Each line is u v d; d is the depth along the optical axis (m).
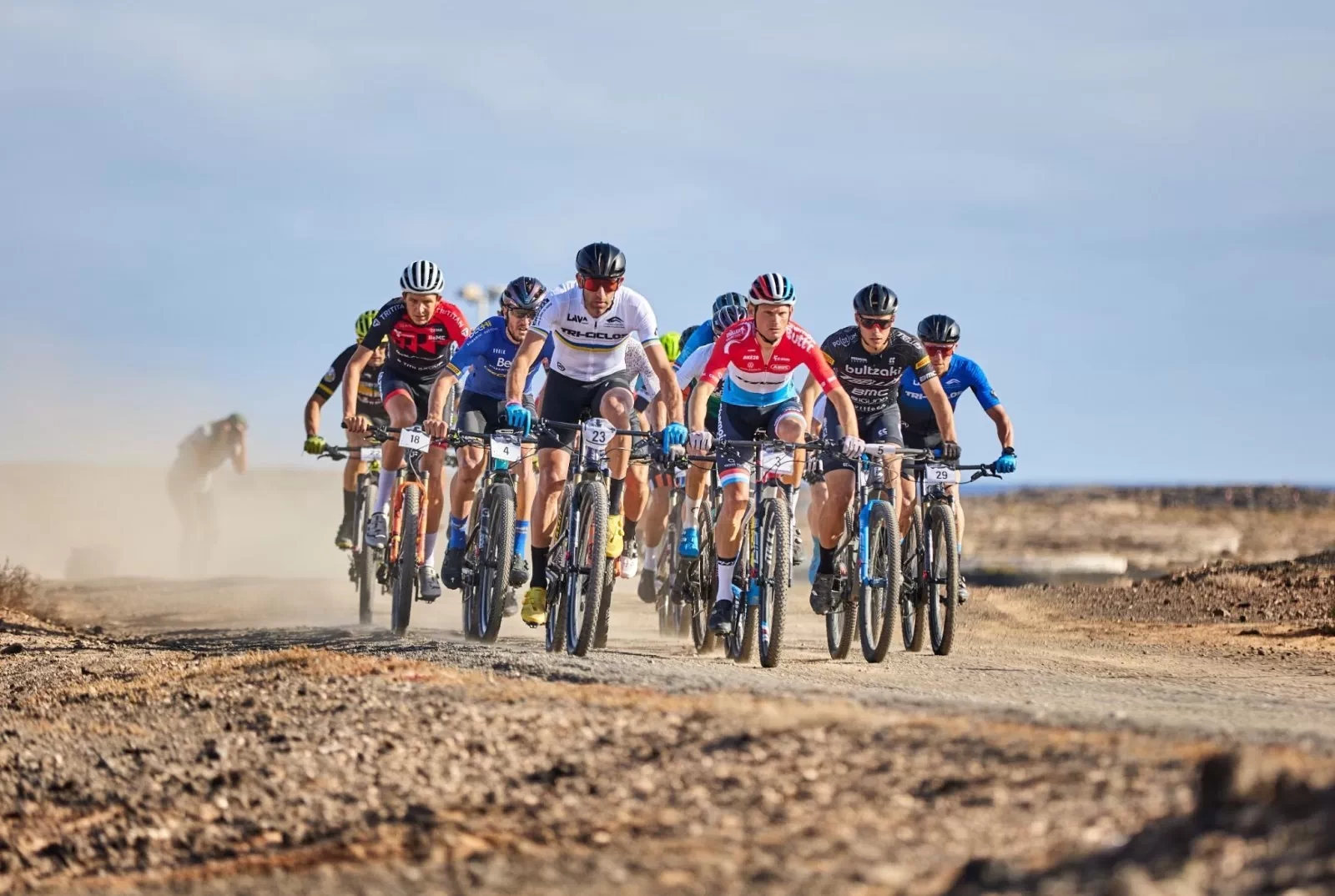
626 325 31.91
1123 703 22.83
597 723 18.91
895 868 12.67
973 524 160.25
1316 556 55.00
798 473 31.83
